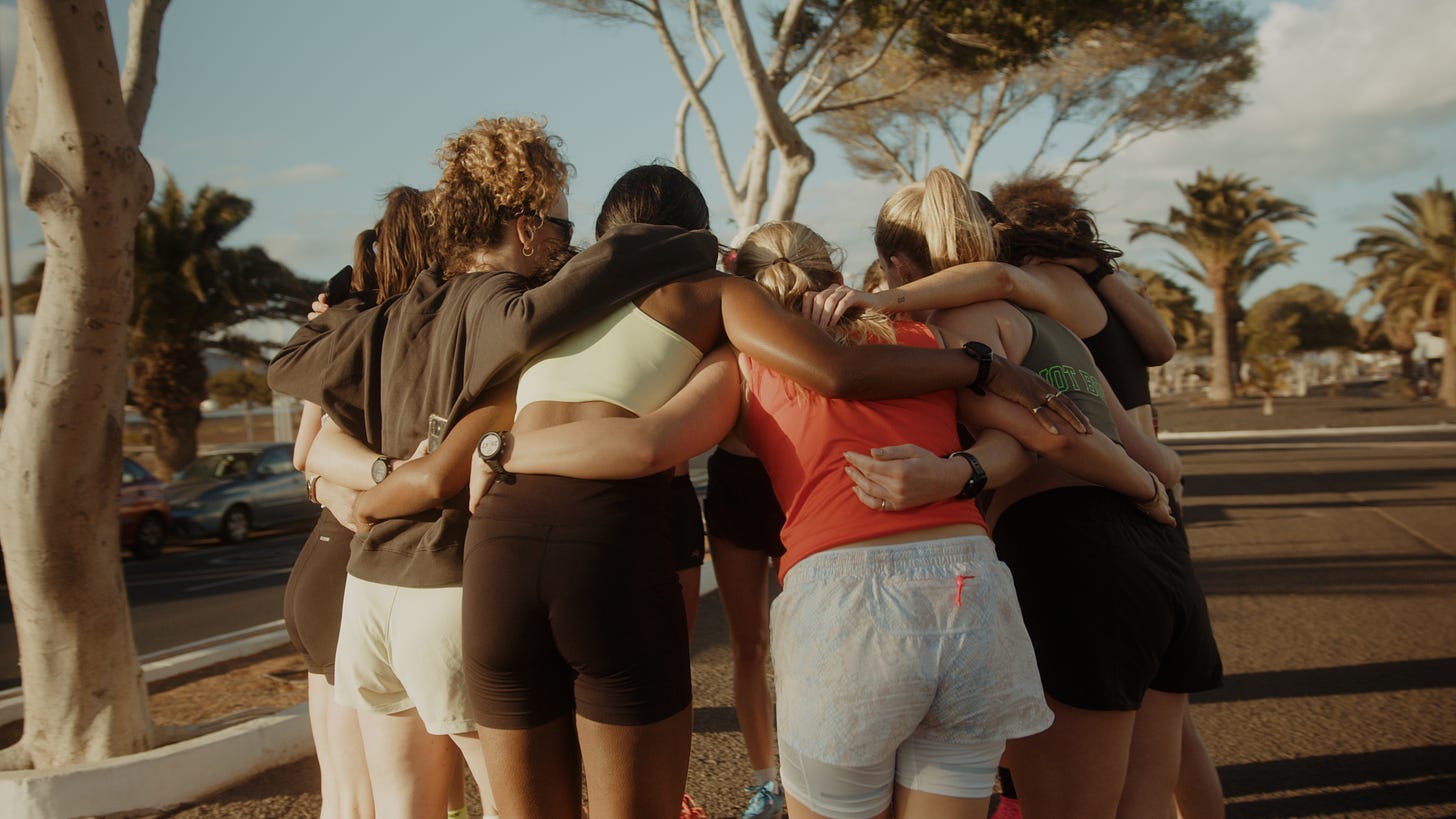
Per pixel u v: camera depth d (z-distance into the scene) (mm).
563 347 2055
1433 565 8234
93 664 3771
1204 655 2350
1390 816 3320
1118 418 2500
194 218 22516
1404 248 37438
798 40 11516
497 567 1929
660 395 2027
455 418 2182
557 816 2047
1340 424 33969
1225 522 11203
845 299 2141
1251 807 3424
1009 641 1897
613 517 1934
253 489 16812
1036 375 2143
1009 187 2881
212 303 22469
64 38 3332
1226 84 16516
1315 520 11188
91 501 3719
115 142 3533
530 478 1973
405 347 2340
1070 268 2676
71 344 3590
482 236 2348
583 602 1889
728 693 4941
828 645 1842
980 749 1893
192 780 3660
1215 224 42188
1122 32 14539
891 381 1976
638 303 2049
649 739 1958
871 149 18672
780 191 9430
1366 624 6168
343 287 3031
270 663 5719
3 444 3660
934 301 2254
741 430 2152
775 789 3447
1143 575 2193
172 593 11055
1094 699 2148
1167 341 2816
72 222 3502
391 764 2373
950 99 16797
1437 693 4676
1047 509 2266
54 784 3355
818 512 1938
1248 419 37031
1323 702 4570
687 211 2426
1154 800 2375
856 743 1824
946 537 1926
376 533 2275
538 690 1972
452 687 2207
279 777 3873
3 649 8438
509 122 2375
